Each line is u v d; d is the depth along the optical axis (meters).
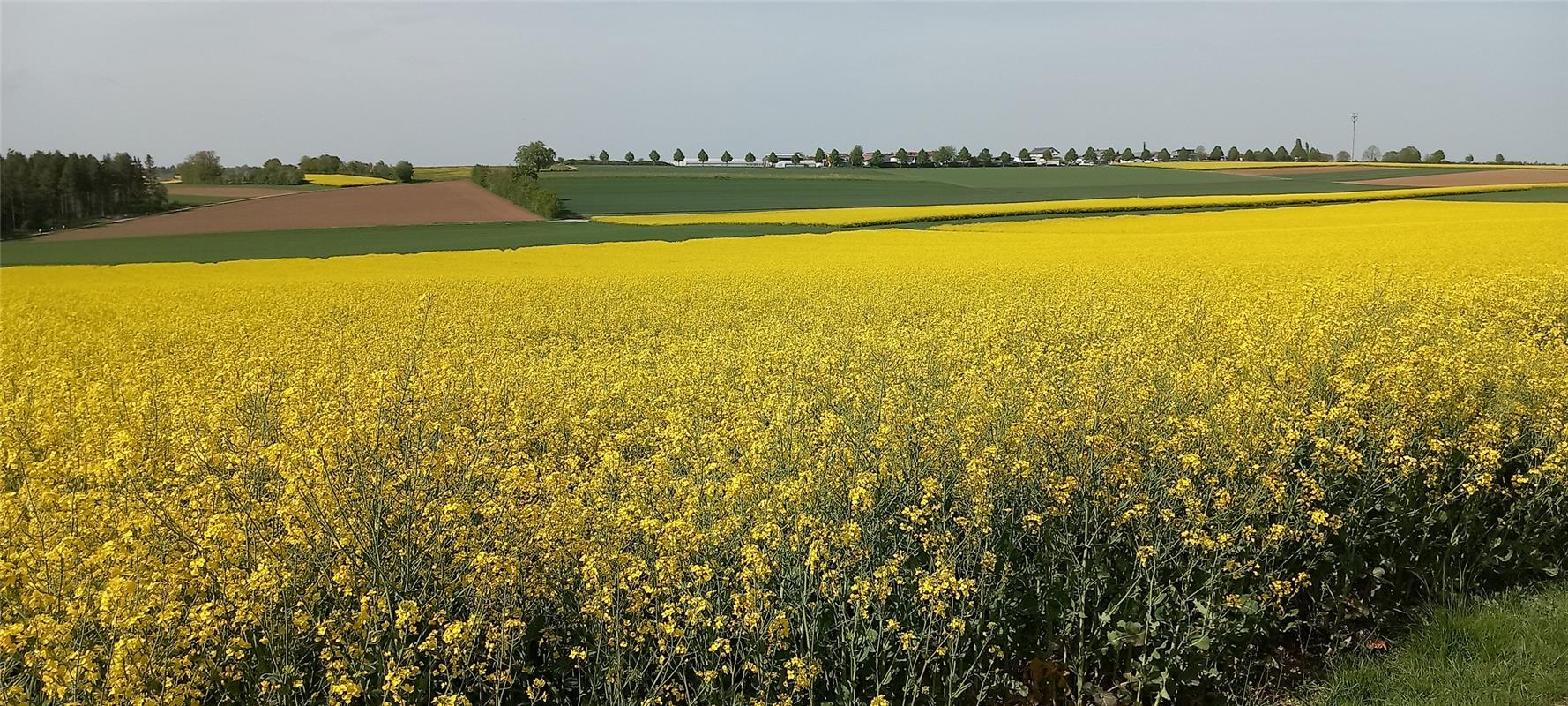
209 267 46.16
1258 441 6.70
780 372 10.97
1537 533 6.70
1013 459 6.54
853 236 49.56
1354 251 29.39
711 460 7.30
